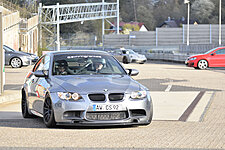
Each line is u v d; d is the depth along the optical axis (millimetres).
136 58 75625
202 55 55500
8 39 73312
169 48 153875
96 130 14844
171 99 24297
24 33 83125
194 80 36906
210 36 152500
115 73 16844
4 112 19734
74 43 166625
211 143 12656
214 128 15359
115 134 14055
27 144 12438
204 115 18594
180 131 14727
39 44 111188
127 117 14742
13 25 77188
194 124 16297
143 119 15055
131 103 14734
